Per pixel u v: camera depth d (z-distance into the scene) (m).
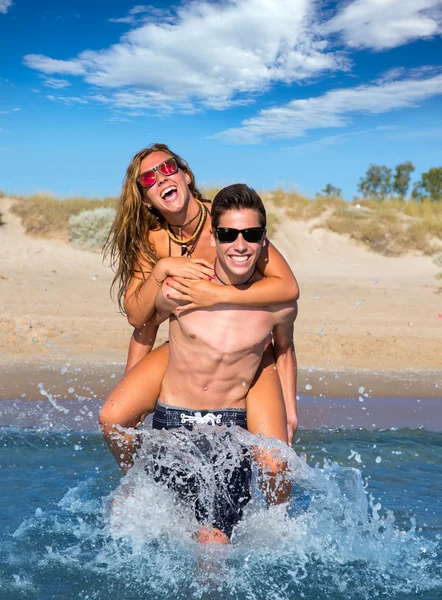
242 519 3.72
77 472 4.78
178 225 4.20
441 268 21.75
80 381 7.49
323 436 5.86
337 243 23.50
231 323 3.65
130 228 4.21
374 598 3.16
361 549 3.66
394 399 7.30
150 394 3.94
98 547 3.59
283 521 3.79
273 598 3.13
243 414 3.84
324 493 4.41
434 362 9.32
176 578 3.28
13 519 3.93
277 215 24.58
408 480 4.83
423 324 12.21
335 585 3.28
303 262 22.05
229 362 3.69
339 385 7.86
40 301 12.48
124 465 4.06
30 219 20.52
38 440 5.48
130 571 3.34
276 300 3.67
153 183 4.05
